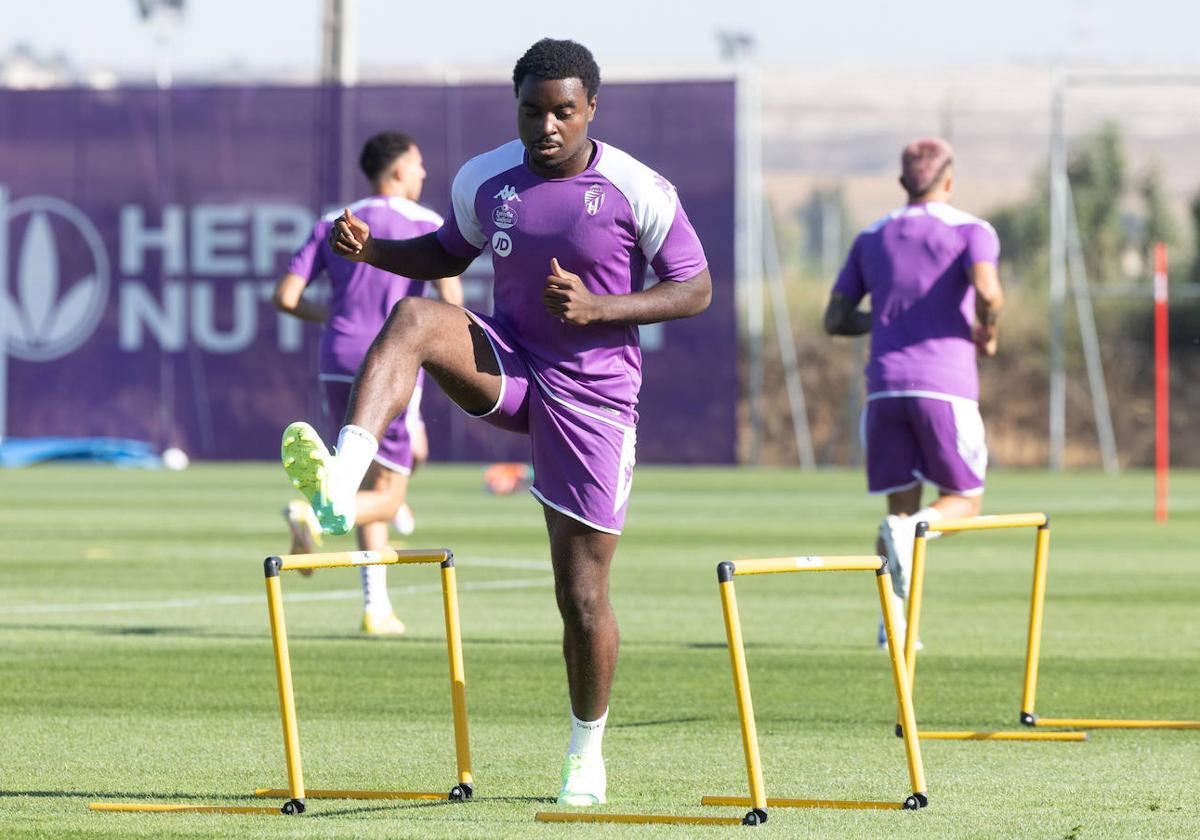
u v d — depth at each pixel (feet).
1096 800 59.47
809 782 63.05
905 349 97.14
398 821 55.47
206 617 111.65
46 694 81.82
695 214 273.75
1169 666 92.22
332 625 108.47
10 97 286.66
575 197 56.08
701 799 58.80
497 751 68.95
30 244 287.28
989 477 286.46
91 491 230.07
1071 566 146.82
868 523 187.42
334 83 282.56
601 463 56.80
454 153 279.90
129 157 285.43
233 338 284.61
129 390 286.25
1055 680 87.51
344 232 58.03
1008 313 325.42
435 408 281.33
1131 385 321.73
